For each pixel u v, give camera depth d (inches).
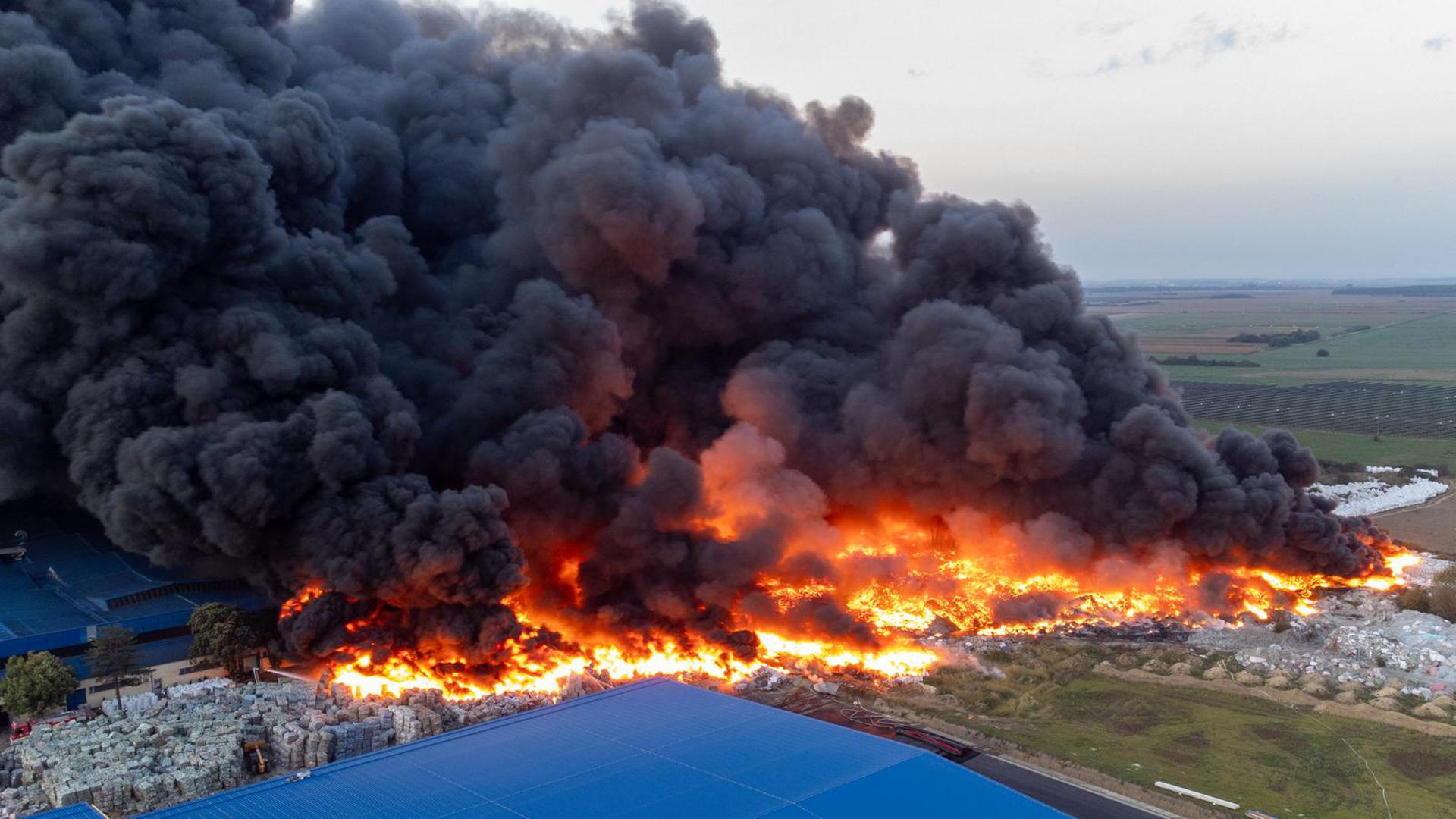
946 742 2493.8
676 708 2316.7
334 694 2689.5
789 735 2158.0
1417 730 2578.7
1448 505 5187.0
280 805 1845.5
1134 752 2484.0
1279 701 2787.9
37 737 2426.2
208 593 3238.2
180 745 2378.2
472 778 1953.7
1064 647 3221.0
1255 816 2149.4
